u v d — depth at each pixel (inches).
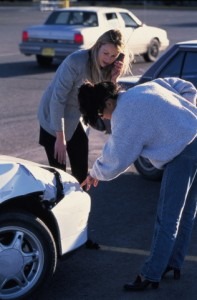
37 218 172.6
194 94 178.5
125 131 167.2
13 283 173.3
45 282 175.3
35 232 171.9
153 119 166.9
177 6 2095.2
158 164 173.5
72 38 677.3
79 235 183.9
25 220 170.4
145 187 290.7
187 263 205.2
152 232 235.0
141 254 213.6
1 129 409.7
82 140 211.0
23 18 1465.3
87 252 214.2
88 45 681.6
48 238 173.5
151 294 183.2
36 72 672.4
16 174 171.3
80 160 212.4
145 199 274.2
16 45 920.3
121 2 2150.6
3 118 442.9
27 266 174.6
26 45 706.2
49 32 689.6
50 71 681.6
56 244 178.2
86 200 185.9
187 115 169.2
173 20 1460.4
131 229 238.1
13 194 166.7
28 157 343.3
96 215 253.1
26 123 427.8
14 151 355.9
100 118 174.9
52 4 1774.1
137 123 166.6
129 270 200.5
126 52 193.5
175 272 191.2
